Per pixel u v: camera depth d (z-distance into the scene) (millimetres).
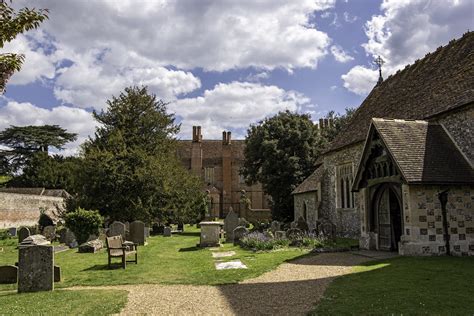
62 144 70875
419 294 8414
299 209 34500
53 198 49594
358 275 11016
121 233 22766
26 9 6559
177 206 32000
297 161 38156
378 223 16781
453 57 18875
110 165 28016
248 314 7605
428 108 17266
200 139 76938
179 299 9055
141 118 31750
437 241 13938
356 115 26719
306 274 11812
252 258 15836
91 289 10547
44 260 10438
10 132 67375
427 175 13906
